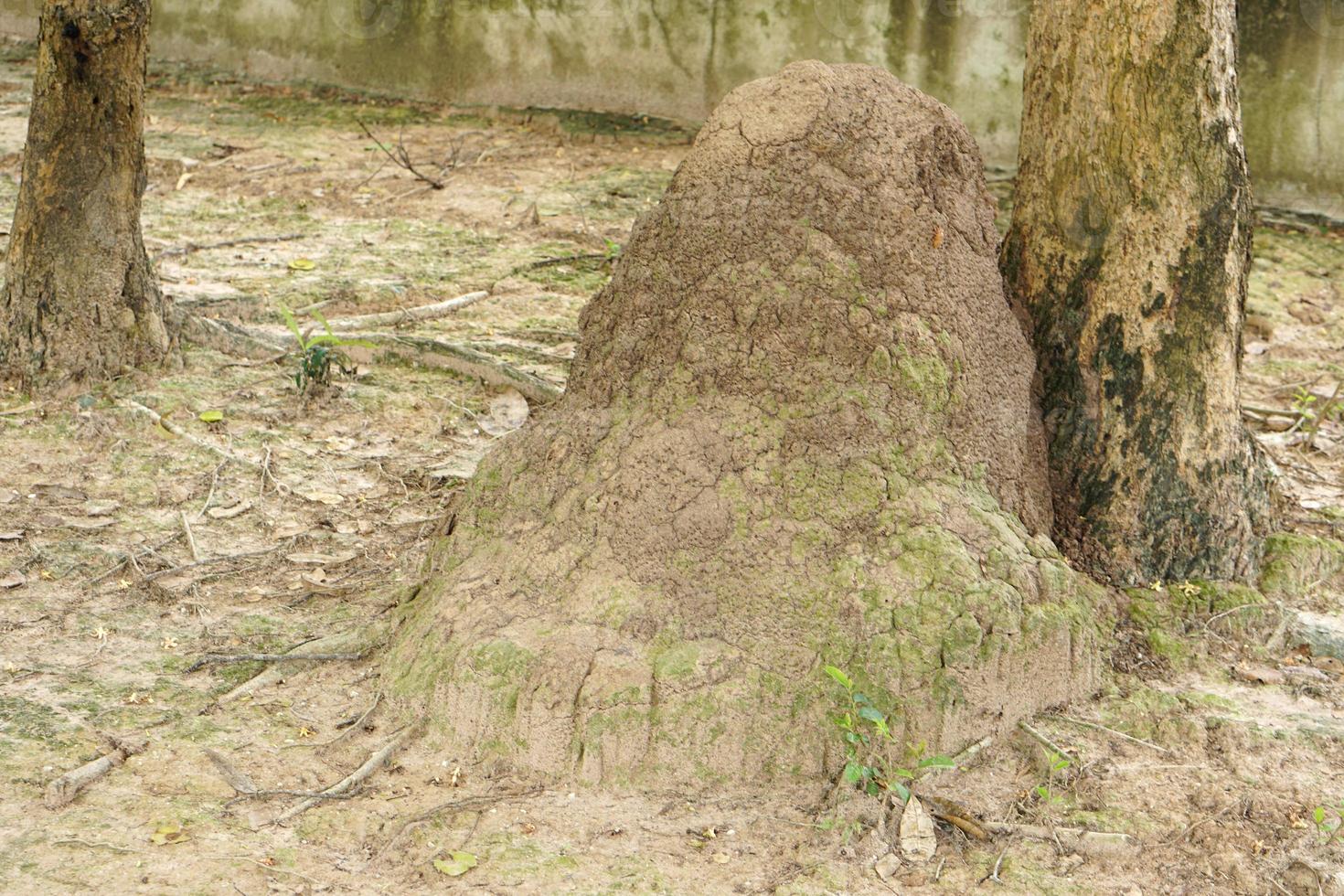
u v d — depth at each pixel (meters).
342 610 4.36
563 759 3.54
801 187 4.08
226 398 5.82
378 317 6.75
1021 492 4.24
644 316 4.18
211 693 3.88
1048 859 3.35
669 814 3.43
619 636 3.65
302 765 3.56
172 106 11.16
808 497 3.83
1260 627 4.30
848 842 3.33
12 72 11.94
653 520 3.82
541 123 11.03
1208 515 4.41
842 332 3.97
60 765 3.50
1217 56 4.23
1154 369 4.32
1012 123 10.12
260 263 7.60
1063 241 4.43
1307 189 9.55
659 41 10.87
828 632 3.64
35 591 4.39
